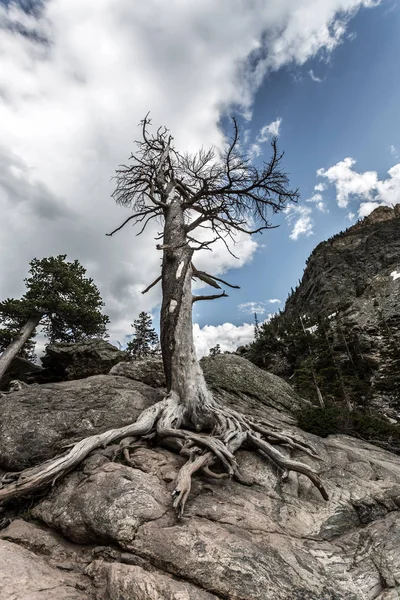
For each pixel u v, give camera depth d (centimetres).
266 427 933
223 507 557
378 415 2331
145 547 440
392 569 457
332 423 1177
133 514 490
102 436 729
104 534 471
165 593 368
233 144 1160
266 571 416
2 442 768
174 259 1159
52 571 426
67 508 543
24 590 357
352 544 529
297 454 827
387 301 4944
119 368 1470
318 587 411
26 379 2317
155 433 818
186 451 695
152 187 1344
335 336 4062
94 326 2653
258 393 1368
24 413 859
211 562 414
